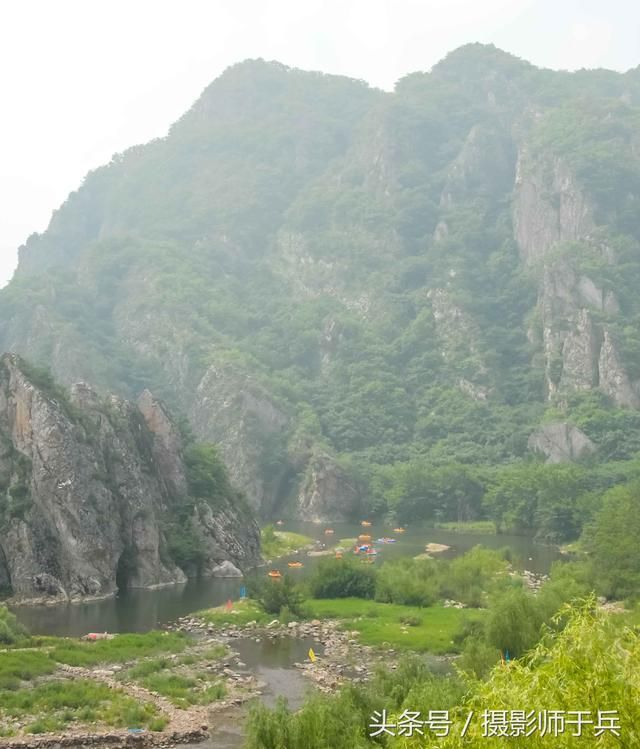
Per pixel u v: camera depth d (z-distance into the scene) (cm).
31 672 5825
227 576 11294
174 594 9850
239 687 5841
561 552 14775
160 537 10906
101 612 8638
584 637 2514
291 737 3659
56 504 9544
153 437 12181
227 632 7706
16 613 8500
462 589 9544
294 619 8138
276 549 14238
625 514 10350
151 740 4684
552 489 17912
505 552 12619
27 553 9331
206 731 4891
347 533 18888
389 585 9294
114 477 10469
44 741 4559
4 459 9969
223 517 12262
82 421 10381
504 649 5716
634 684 2372
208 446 13525
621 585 9156
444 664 6119
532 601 6159
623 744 2319
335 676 6134
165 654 6781
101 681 5850
